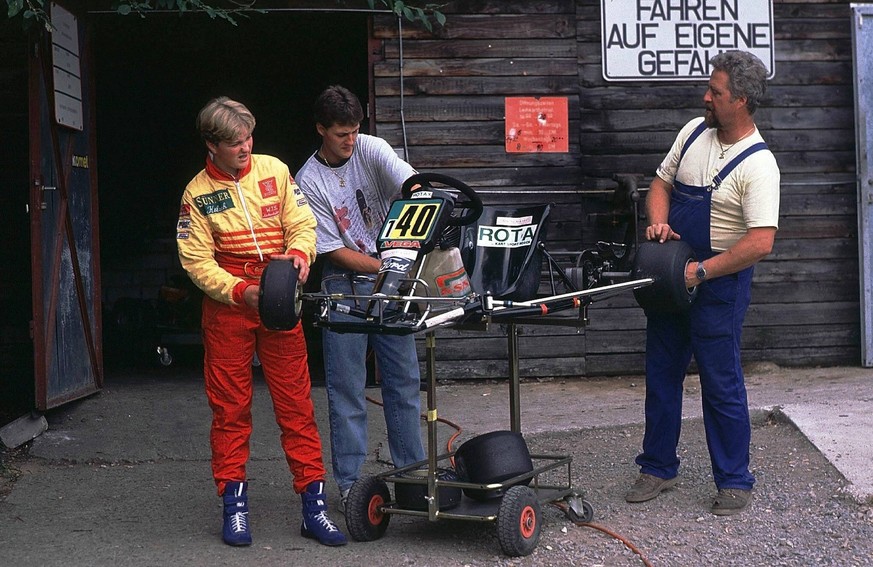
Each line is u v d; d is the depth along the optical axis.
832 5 7.14
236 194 3.86
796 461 4.88
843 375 6.91
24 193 7.04
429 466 3.80
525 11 6.94
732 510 4.25
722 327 4.23
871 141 7.06
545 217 4.05
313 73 10.46
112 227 10.25
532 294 4.06
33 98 5.62
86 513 4.54
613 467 5.05
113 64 10.08
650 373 4.48
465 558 3.81
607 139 7.03
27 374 7.06
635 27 6.98
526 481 4.00
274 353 3.95
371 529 3.99
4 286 7.06
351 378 4.33
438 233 3.63
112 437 5.77
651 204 4.46
